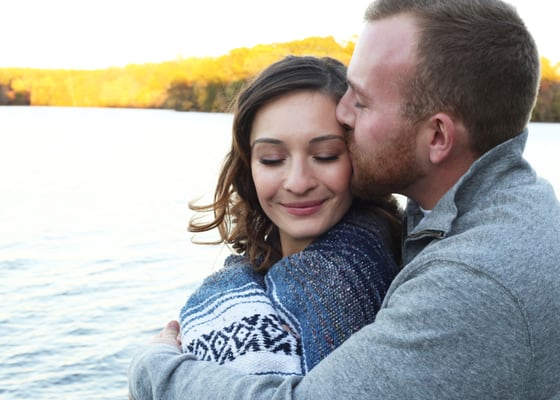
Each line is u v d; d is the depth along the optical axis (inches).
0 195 1226.0
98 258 726.5
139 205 1121.4
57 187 1343.5
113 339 472.7
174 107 3117.6
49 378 413.7
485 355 64.6
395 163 78.4
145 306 548.4
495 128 75.0
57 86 3789.4
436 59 74.3
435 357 65.0
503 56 73.7
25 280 639.1
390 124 77.5
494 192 73.1
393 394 65.4
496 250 66.4
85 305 553.0
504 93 74.2
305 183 84.0
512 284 65.0
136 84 3459.6
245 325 81.0
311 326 80.9
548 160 1432.1
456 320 64.8
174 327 91.9
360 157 80.4
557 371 66.9
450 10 74.5
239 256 100.0
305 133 83.3
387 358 66.2
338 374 67.5
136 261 705.6
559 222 70.6
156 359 80.8
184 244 780.6
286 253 93.2
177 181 1416.1
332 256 84.1
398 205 93.0
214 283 89.4
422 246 75.3
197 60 2736.2
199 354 82.3
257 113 85.7
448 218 71.8
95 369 425.1
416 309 66.2
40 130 2829.7
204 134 2642.7
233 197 99.0
